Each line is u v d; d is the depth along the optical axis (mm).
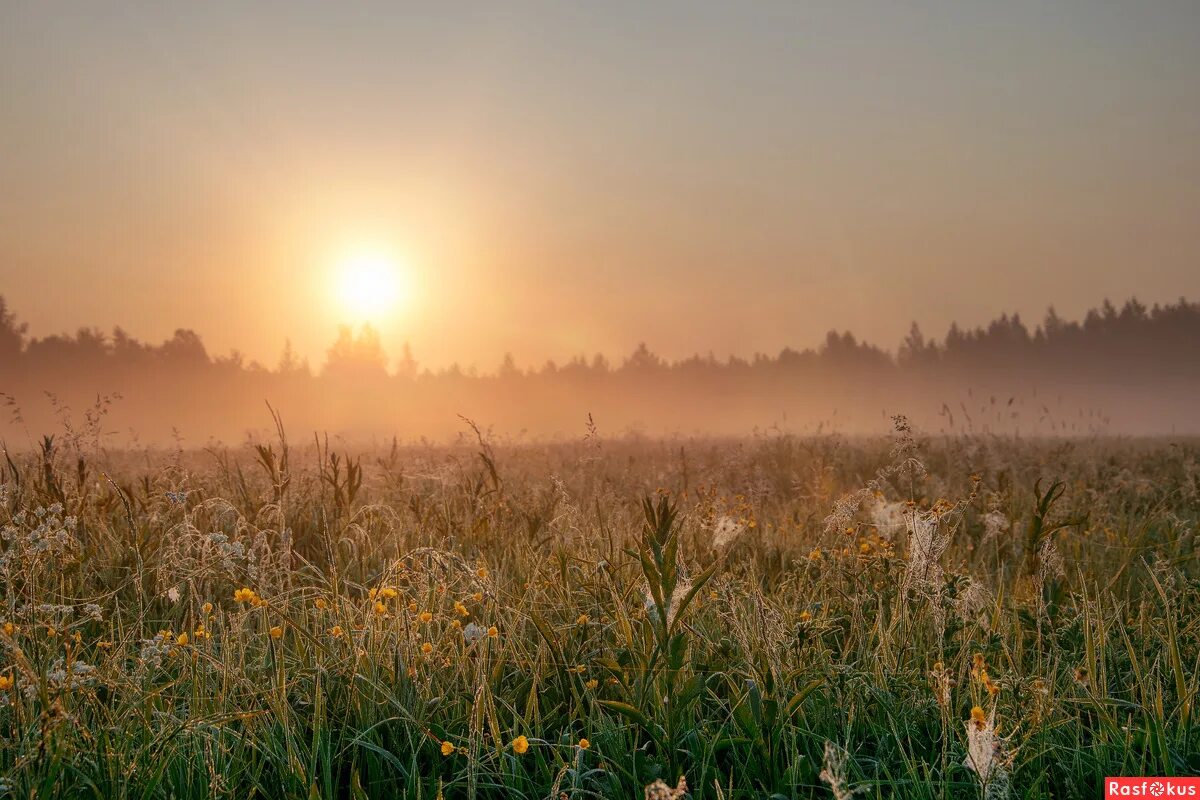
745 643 3566
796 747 3006
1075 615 4074
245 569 4223
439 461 10156
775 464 11906
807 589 4688
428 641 3676
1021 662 3730
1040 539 4891
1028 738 3006
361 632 3727
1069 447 12133
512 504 6949
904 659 3777
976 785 2701
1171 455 12422
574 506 6328
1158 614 4457
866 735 3312
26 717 2938
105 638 4051
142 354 148125
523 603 4230
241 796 2854
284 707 3068
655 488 8883
